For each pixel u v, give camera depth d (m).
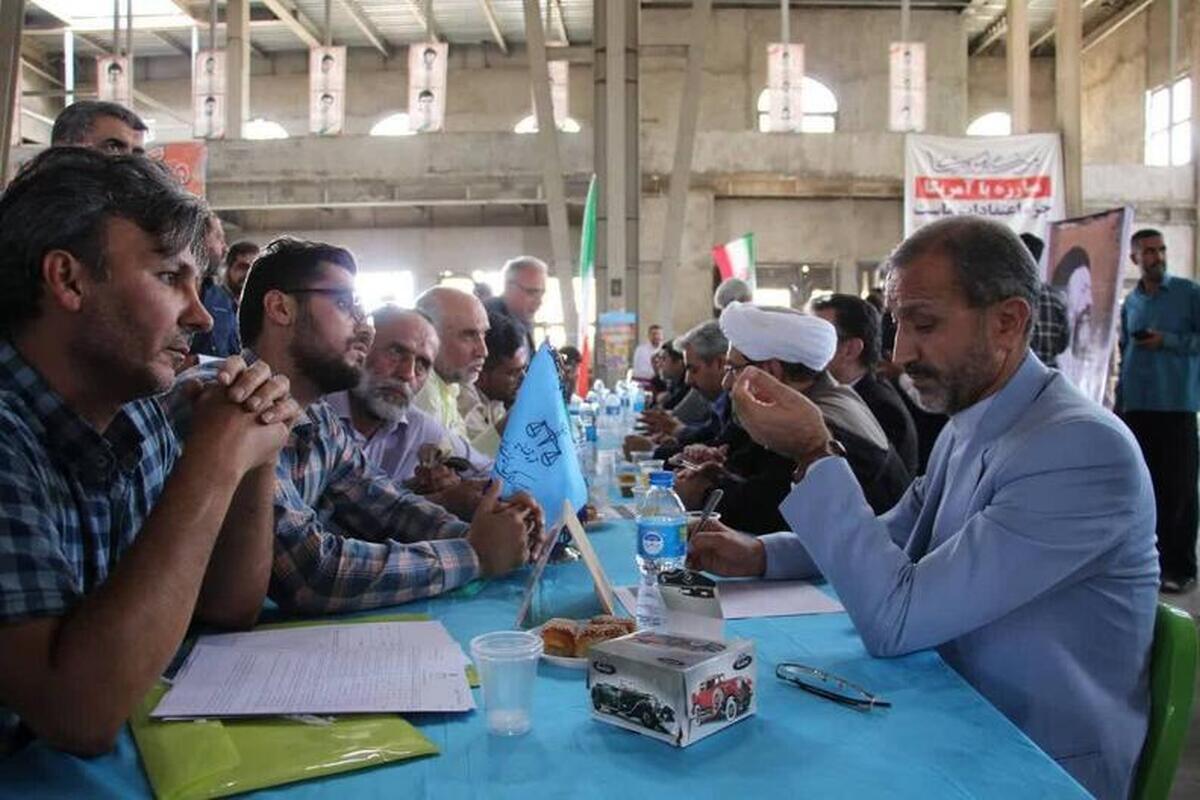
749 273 10.66
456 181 11.83
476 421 3.66
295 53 15.20
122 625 0.83
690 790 0.81
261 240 13.73
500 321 3.68
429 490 2.04
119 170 0.95
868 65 13.89
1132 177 11.95
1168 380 4.21
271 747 0.87
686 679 0.89
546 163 10.07
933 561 1.16
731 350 2.20
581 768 0.85
